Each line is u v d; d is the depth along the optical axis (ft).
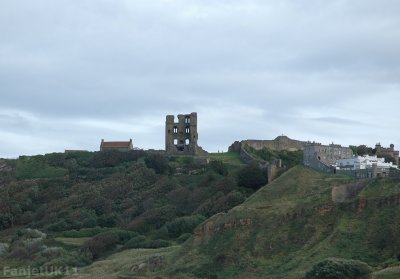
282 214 520.83
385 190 506.89
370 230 475.31
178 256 529.86
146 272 520.83
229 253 501.97
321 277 414.00
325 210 510.17
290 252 485.56
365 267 415.44
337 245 470.80
